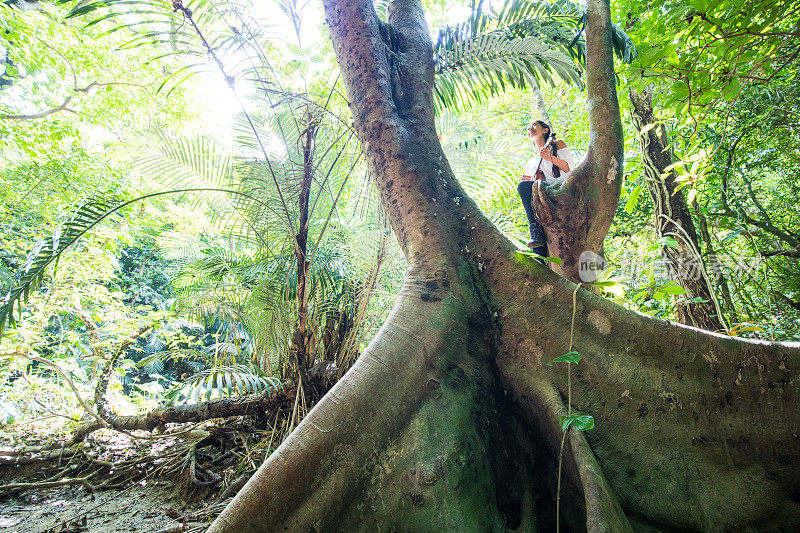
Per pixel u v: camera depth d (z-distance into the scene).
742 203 4.94
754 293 4.30
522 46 3.23
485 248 2.15
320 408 1.76
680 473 1.66
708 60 3.43
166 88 9.19
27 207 7.83
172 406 3.90
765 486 1.62
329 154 4.00
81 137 8.48
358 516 1.58
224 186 4.15
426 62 2.79
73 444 4.25
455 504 1.54
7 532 2.80
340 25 2.71
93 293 6.31
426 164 2.37
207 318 4.76
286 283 3.73
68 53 8.09
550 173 2.87
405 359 1.83
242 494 1.62
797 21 2.94
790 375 1.73
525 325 1.96
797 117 4.32
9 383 6.49
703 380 1.77
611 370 1.80
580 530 1.62
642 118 4.49
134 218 8.92
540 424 1.81
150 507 3.02
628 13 3.39
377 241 3.82
